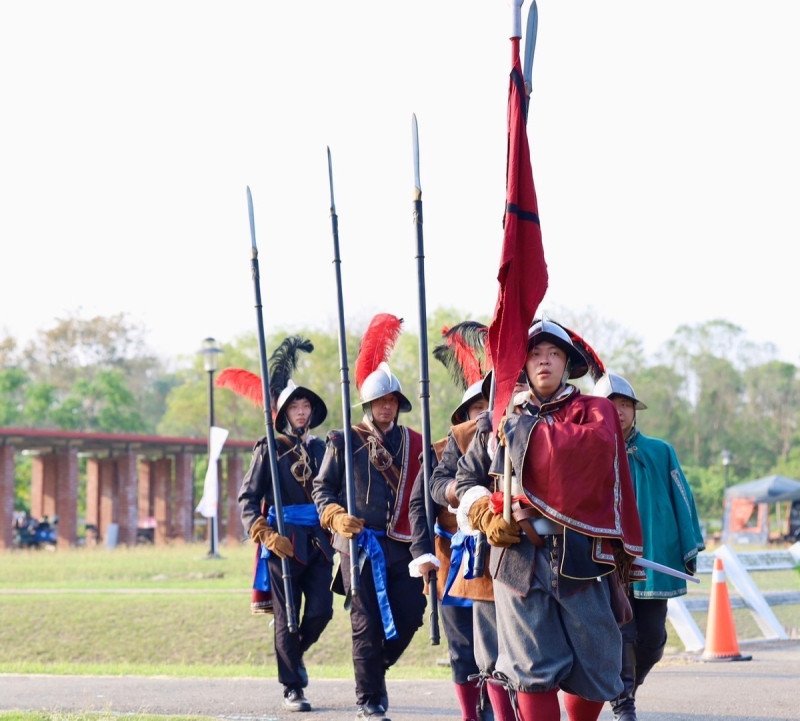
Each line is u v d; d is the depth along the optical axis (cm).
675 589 2145
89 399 19588
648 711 2262
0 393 18762
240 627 4678
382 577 2083
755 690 2556
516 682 1361
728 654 3344
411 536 1973
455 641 1925
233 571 7138
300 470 2439
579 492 1334
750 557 4288
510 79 1511
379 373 2158
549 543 1359
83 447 12444
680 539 2170
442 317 15288
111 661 4481
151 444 12544
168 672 3189
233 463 13288
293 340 2681
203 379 18475
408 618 2122
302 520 2425
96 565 7569
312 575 2428
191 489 13075
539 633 1361
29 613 4866
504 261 1434
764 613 3991
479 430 1506
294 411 2481
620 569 1408
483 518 1398
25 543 12200
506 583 1377
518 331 1423
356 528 2078
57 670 3262
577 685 1370
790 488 14638
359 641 2103
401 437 2153
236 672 3162
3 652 4544
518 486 1355
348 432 2138
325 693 2595
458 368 2125
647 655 2177
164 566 7512
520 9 1521
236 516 13162
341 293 2259
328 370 15838
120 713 2220
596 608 1359
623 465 1393
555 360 1426
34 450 13050
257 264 2500
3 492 11075
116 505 13612
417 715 2203
